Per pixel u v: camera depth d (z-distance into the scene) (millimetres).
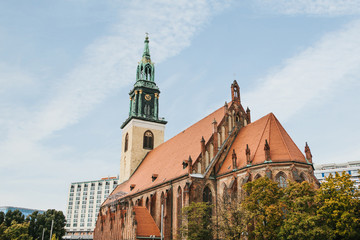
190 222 51844
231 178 59812
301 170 53812
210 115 79062
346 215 38219
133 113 112188
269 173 52469
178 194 65625
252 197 43500
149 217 68562
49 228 110188
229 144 69188
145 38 122500
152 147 110812
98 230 90250
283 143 55938
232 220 44969
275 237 41438
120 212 71438
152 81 117062
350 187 43000
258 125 64438
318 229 37281
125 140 114188
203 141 65750
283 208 45281
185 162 67062
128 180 104812
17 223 99625
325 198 41781
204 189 63125
